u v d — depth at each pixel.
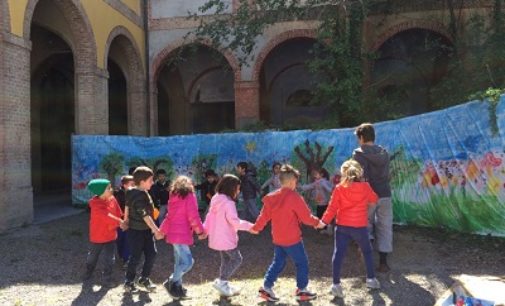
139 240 5.94
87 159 13.84
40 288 6.19
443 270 6.30
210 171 9.98
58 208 13.68
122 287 6.19
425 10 16.81
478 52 14.20
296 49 20.62
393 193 9.69
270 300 5.36
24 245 8.70
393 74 18.67
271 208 5.34
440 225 8.70
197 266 7.15
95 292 5.98
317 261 7.12
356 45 15.27
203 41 18.36
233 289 5.62
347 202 5.55
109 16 15.84
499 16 14.91
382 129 9.98
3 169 9.98
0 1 9.99
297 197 5.30
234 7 18.31
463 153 8.22
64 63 19.00
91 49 14.41
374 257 7.10
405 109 18.67
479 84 13.20
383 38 17.09
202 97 23.33
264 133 12.36
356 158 6.33
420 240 8.04
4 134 10.02
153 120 18.98
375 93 15.55
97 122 14.67
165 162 13.41
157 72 19.17
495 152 7.68
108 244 6.38
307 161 11.55
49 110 19.22
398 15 16.98
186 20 18.83
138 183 5.97
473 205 8.04
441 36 17.31
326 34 15.04
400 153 9.55
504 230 7.62
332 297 5.45
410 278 5.99
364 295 5.46
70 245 8.73
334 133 11.27
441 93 14.48
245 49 16.39
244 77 18.27
